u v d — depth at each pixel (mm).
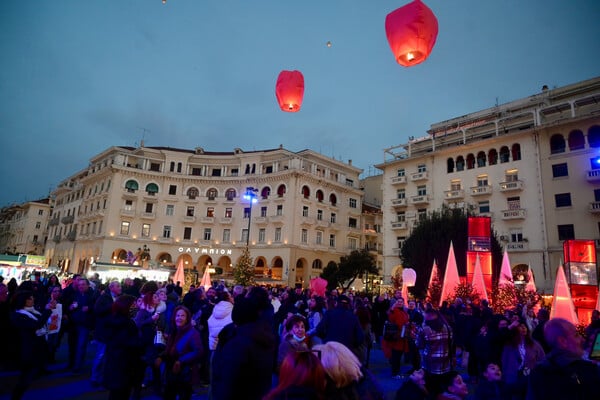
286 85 7746
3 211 93500
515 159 37062
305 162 51812
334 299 10094
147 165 55375
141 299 6727
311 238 50031
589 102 33594
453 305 14391
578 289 16703
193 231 53219
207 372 8195
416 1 5848
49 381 8086
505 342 5918
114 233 50844
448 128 43312
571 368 3150
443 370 6453
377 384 2920
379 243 59312
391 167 46938
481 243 21656
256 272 50562
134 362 5281
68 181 70562
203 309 8453
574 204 32656
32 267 41906
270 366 3678
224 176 54312
